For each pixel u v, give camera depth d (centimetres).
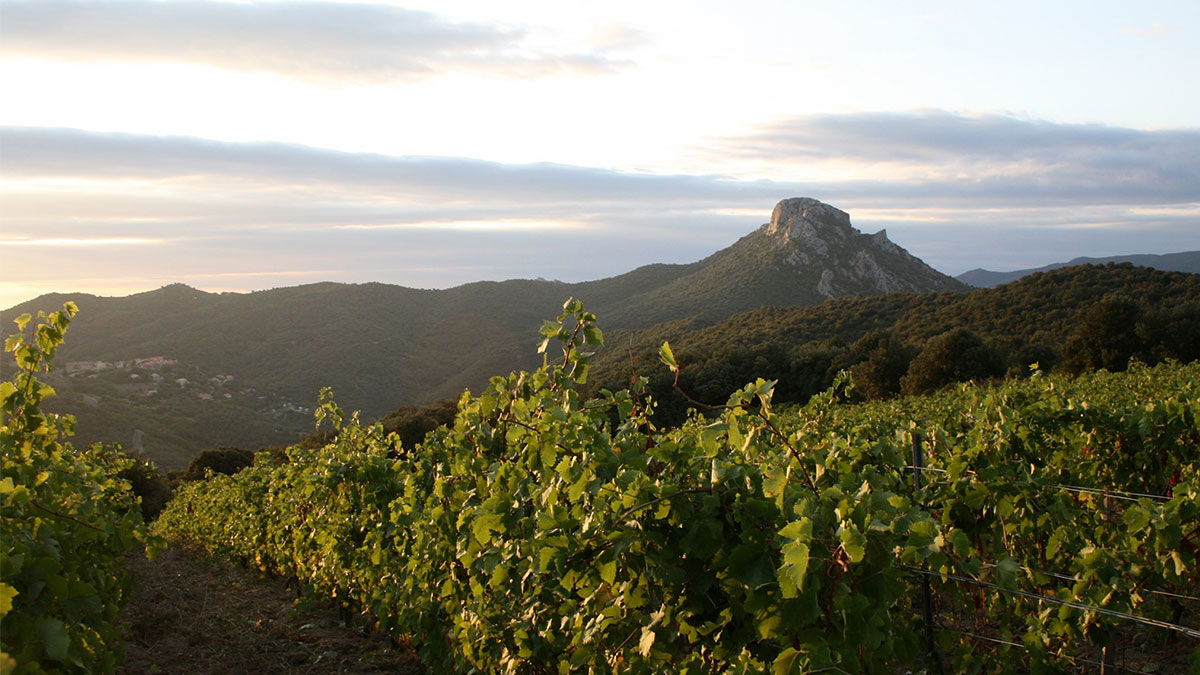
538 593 349
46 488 391
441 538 468
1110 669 392
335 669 558
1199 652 339
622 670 296
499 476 406
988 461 414
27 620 261
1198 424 493
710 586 273
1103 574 373
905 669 409
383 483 645
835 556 219
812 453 266
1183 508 372
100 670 349
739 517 252
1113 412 530
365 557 646
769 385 268
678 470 302
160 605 757
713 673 281
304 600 756
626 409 388
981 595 421
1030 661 387
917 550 215
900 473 445
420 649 537
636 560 280
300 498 837
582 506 310
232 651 601
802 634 231
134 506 696
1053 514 407
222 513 1303
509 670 361
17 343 421
